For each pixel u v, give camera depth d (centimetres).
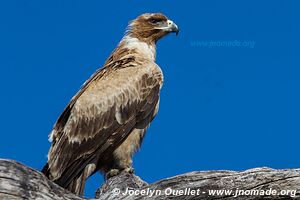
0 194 1020
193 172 1117
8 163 1046
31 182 1051
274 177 1076
